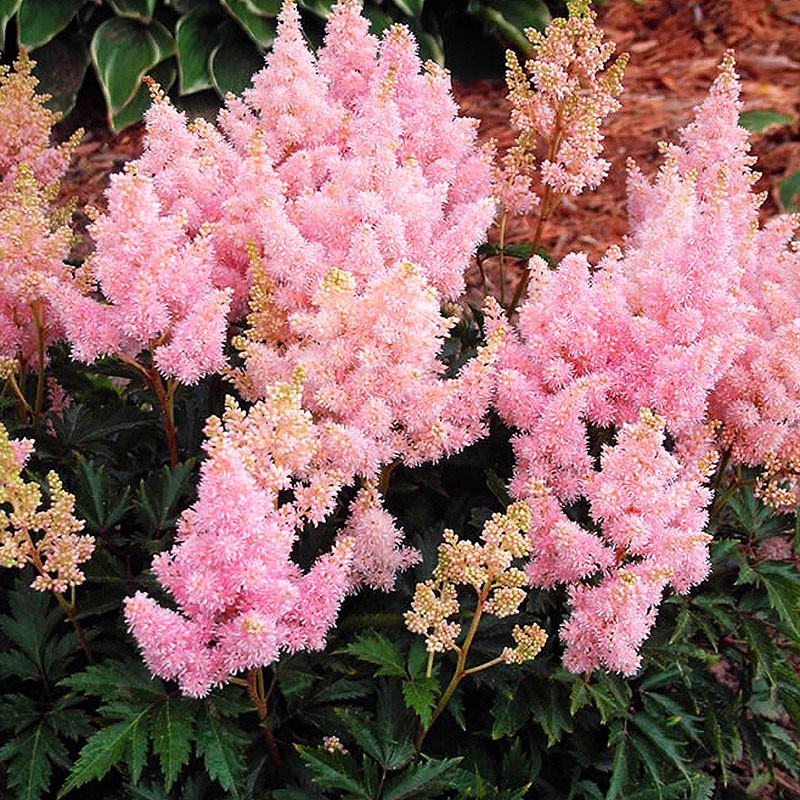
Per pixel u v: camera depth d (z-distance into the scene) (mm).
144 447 1100
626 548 890
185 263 914
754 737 1053
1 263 969
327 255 995
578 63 1086
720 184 963
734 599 1022
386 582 921
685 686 992
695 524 910
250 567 804
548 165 1101
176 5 2080
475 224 984
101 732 843
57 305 938
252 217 1005
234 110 1116
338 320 890
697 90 2133
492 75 2266
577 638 890
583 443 932
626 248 1149
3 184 1112
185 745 843
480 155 1106
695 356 922
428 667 883
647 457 863
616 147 2002
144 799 880
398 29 1082
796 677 996
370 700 982
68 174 1973
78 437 1045
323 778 865
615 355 953
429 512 1051
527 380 953
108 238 903
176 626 808
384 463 970
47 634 920
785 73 2150
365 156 1023
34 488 842
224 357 938
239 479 787
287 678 885
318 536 943
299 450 831
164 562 827
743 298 1018
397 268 877
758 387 990
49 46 2100
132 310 900
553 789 981
